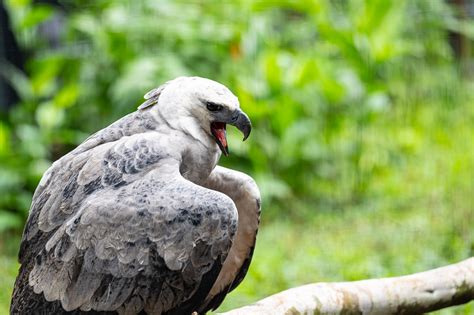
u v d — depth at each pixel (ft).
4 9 47.34
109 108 43.62
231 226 17.93
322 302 19.11
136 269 17.56
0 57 47.67
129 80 41.16
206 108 18.58
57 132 42.01
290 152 44.80
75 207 17.89
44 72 43.55
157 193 17.74
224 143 18.81
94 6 46.24
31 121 44.57
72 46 45.39
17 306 17.75
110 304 17.58
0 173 40.42
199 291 18.21
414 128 49.75
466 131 48.32
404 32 51.42
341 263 33.63
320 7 46.65
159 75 41.37
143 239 17.54
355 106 47.01
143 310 17.84
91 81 43.91
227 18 45.06
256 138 43.83
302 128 45.01
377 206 41.65
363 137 48.39
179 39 44.09
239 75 43.88
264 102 43.21
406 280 20.26
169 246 17.62
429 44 51.06
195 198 17.79
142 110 19.25
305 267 33.24
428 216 38.75
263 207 41.73
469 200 38.86
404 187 43.83
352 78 47.34
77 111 44.09
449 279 20.53
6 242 38.78
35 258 17.88
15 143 43.62
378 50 47.01
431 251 34.12
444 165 44.70
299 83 44.86
